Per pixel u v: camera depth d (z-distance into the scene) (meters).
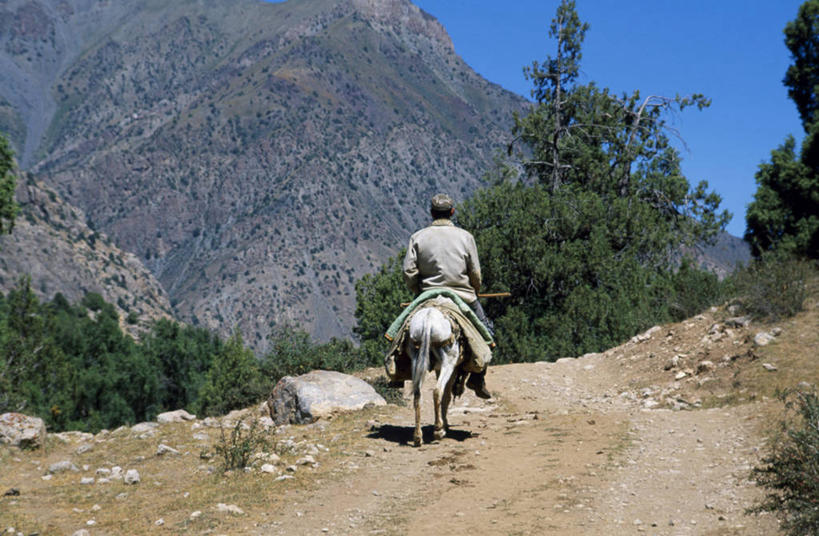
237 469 8.24
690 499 6.52
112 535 6.09
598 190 34.88
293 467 8.22
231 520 6.45
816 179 27.02
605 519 6.12
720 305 16.62
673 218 35.28
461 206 30.75
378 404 12.18
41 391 41.66
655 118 36.97
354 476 8.02
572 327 24.53
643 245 30.06
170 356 68.56
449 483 7.57
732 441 8.55
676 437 9.23
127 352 72.62
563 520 6.13
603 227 29.14
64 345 67.31
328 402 11.62
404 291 27.34
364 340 27.81
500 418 11.83
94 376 56.19
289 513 6.68
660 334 16.36
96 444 10.10
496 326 25.94
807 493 5.93
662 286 23.64
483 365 9.65
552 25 36.41
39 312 47.25
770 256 15.44
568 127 35.44
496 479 7.64
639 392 13.12
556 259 27.55
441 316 9.20
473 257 9.99
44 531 6.20
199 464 8.64
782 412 9.31
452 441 9.70
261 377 18.31
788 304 13.85
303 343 19.09
